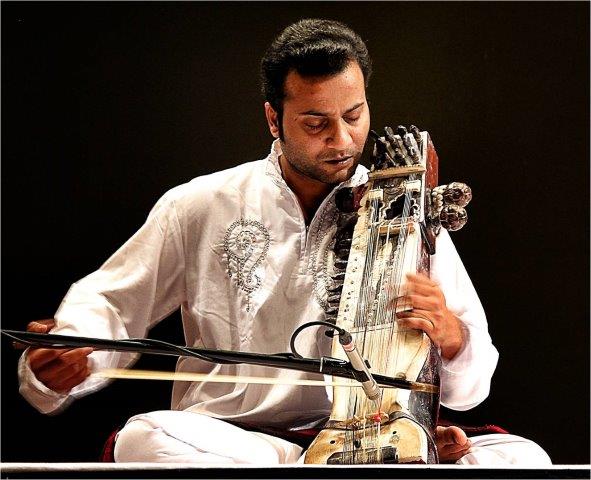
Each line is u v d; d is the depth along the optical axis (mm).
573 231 12625
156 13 12492
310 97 8320
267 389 8789
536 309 12602
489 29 12766
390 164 8625
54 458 12008
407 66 12766
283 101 8500
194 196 9281
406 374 7641
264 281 8969
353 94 8375
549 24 12750
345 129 8414
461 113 12727
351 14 12766
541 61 12727
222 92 12531
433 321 7828
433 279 8648
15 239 12156
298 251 8938
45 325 8305
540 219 12656
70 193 12258
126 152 12375
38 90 12297
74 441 12055
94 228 12273
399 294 7934
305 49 8344
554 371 12547
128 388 12156
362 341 7871
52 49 12344
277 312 8898
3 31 12273
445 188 8352
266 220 9102
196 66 12500
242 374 8820
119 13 12445
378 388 6941
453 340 8094
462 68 12750
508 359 12570
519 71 12727
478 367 8367
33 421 11961
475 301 8773
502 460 8148
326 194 9016
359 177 9211
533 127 12719
